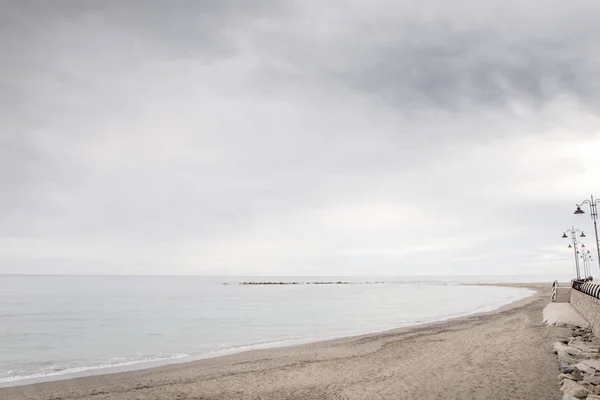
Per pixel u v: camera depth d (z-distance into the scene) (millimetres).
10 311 54969
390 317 42812
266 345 25969
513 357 16266
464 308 50781
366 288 134375
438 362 16828
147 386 15742
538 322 26016
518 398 11602
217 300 77000
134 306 63062
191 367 19391
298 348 24000
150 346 27281
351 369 17172
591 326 21625
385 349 21766
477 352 17953
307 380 15578
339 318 43125
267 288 142500
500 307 46688
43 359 23297
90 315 49125
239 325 38156
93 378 17609
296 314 48188
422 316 42844
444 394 12469
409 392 12992
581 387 11352
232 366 19203
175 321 42094
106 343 28875
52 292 109625
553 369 14133
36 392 15445
